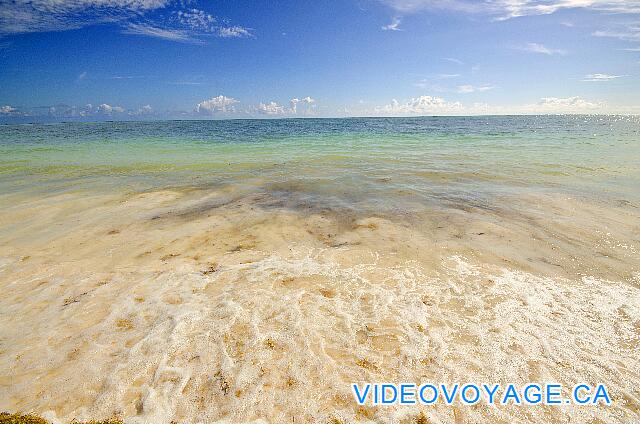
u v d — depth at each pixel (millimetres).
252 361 3398
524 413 2871
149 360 3400
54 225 7059
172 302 4352
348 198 8789
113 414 2842
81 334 3773
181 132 38844
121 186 10406
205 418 2814
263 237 6387
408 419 2824
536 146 20172
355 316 4102
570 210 7605
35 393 3027
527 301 4379
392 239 6227
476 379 3211
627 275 4953
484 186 9875
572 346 3613
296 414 2855
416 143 22703
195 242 6195
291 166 13625
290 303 4340
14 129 50500
